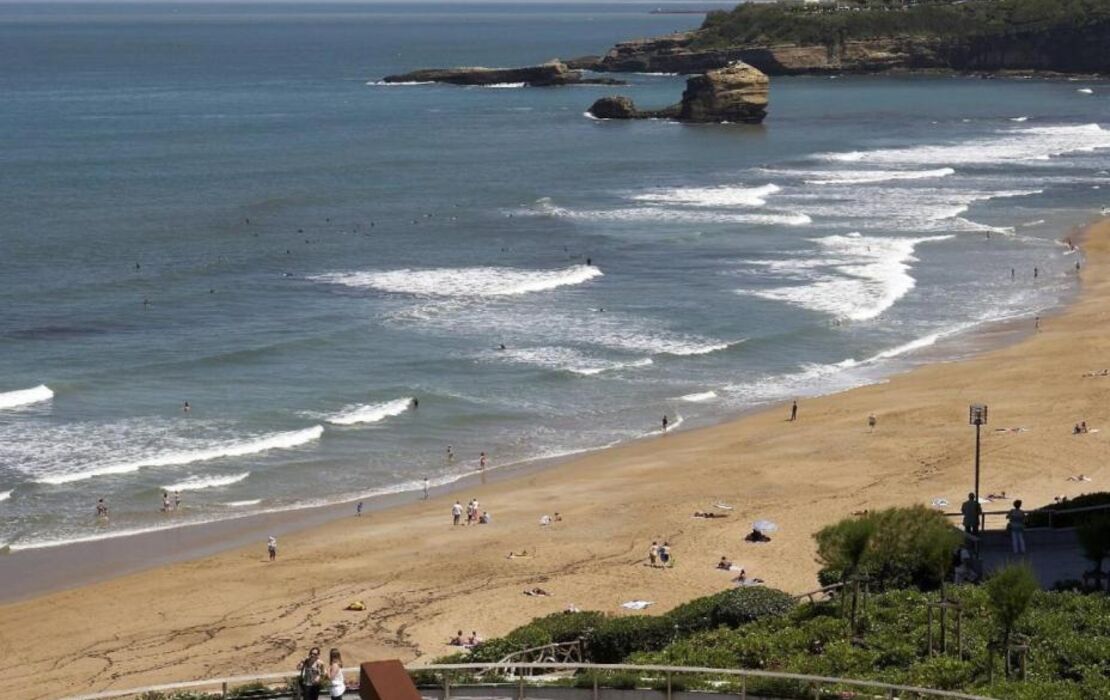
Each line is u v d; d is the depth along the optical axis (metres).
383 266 103.25
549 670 30.91
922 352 81.62
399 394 73.56
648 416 71.25
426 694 27.20
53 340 82.31
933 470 59.47
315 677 25.02
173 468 63.12
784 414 70.81
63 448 64.88
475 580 49.81
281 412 70.44
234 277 99.38
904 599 34.66
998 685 28.23
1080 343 81.44
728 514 55.81
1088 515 40.84
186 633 45.78
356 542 54.75
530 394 74.25
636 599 46.97
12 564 53.00
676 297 93.75
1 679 42.31
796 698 26.41
